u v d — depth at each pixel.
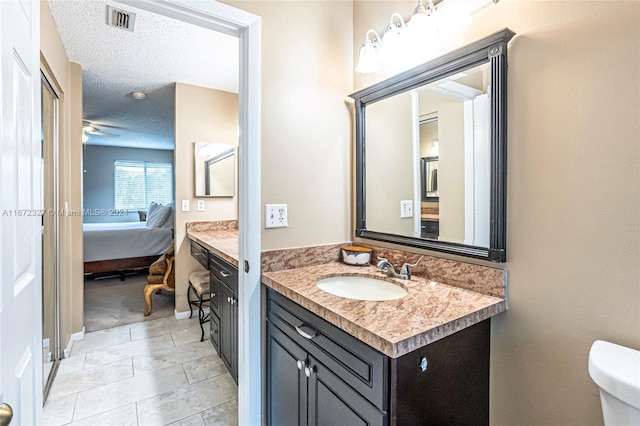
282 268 1.49
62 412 1.73
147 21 2.00
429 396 0.94
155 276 3.26
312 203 1.58
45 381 1.99
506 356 1.11
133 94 3.36
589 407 0.93
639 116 0.82
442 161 1.32
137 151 7.10
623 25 0.85
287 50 1.49
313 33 1.57
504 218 1.10
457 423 1.03
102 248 4.08
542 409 1.03
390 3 1.51
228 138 3.38
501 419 1.13
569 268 0.96
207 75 2.88
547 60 0.99
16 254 0.75
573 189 0.94
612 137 0.87
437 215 1.34
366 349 0.88
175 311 3.14
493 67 1.10
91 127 4.87
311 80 1.57
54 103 2.26
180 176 3.13
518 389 1.08
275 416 1.39
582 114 0.92
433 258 1.34
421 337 0.84
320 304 1.05
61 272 2.30
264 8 1.41
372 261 1.63
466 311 1.00
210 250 2.36
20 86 0.78
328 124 1.63
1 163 0.65
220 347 2.19
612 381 0.74
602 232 0.89
